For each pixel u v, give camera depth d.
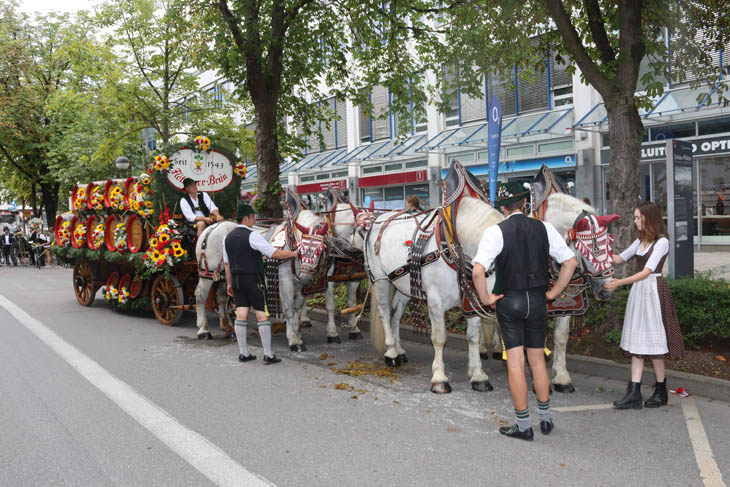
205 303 8.46
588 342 6.41
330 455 3.97
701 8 6.99
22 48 25.73
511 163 19.36
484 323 6.61
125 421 4.69
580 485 3.46
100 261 10.60
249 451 4.06
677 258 7.60
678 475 3.59
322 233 6.82
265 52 11.35
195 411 4.94
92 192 10.68
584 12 7.68
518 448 4.05
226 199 9.96
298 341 7.46
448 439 4.25
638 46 6.57
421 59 11.15
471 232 5.01
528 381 5.86
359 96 11.95
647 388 5.48
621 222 6.67
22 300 12.60
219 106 19.12
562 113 17.91
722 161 15.37
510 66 8.27
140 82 17.75
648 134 16.55
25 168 28.11
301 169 27.14
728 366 5.45
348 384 5.77
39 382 5.86
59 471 3.76
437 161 21.78
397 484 3.51
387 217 6.60
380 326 6.58
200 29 9.98
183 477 3.66
